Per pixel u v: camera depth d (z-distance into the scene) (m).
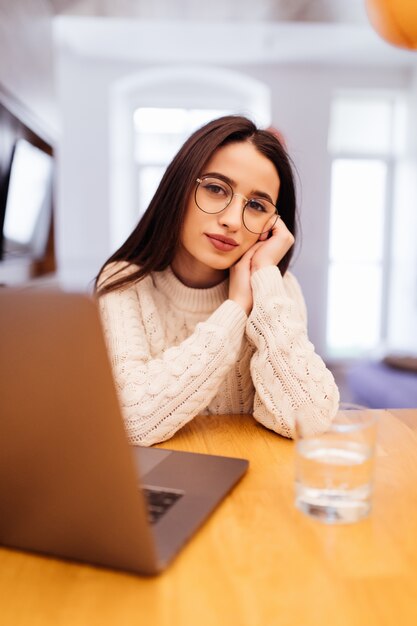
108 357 0.47
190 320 1.24
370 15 1.22
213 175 1.07
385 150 5.86
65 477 0.51
